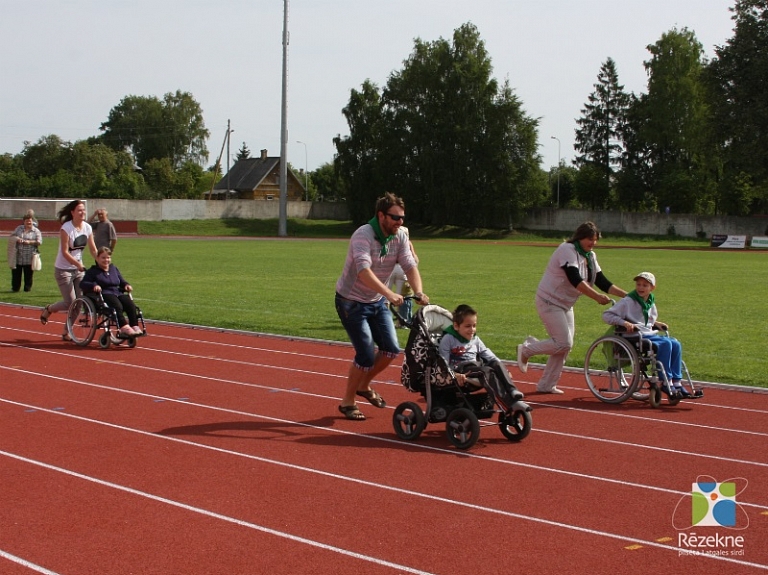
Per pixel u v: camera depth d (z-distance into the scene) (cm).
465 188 7631
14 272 2231
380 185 8012
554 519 568
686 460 717
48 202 7181
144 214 7688
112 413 877
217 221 7831
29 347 1328
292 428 823
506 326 1579
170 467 686
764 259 4347
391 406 927
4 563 493
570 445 766
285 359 1222
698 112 8044
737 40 6203
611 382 973
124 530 545
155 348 1324
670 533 543
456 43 7700
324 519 566
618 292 990
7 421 838
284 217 6731
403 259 846
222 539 529
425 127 7719
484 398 799
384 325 856
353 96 8212
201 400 946
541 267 3328
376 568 484
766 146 6084
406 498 611
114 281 1334
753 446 764
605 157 9206
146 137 12562
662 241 7062
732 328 1586
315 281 2566
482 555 504
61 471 673
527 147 7588
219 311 1800
